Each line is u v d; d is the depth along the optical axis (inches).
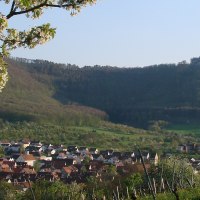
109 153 5068.9
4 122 6702.8
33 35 418.0
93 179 2397.9
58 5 426.3
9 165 4315.9
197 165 3097.9
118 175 2378.2
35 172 4010.8
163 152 4781.0
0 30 394.9
